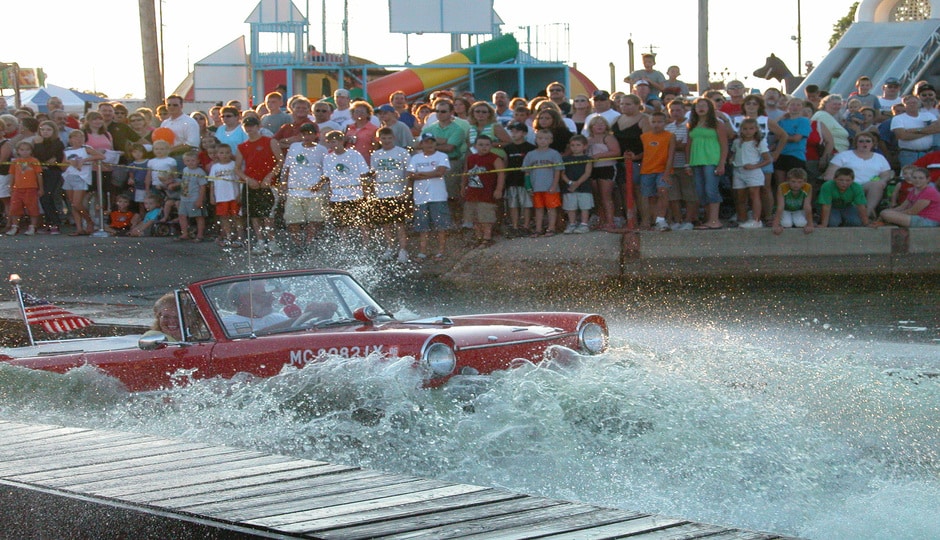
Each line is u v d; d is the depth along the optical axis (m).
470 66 30.84
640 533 4.46
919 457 7.06
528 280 16.88
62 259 17.62
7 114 19.73
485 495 5.06
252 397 7.77
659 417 7.24
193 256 17.77
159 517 4.91
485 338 7.77
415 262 17.31
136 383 8.40
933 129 18.00
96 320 13.21
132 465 5.77
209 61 35.56
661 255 17.00
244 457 5.92
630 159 17.03
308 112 17.97
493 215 17.39
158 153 18.78
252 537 4.61
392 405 7.20
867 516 6.01
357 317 8.66
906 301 15.37
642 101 18.83
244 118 17.34
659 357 9.29
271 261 17.44
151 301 15.16
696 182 17.08
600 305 15.37
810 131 17.61
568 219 17.34
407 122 18.94
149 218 19.12
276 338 7.94
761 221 17.62
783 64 33.03
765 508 6.14
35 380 8.69
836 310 14.66
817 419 7.65
